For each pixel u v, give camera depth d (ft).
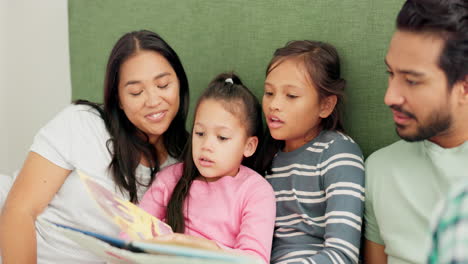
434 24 2.89
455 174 3.22
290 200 4.04
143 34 4.09
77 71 5.56
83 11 5.46
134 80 3.95
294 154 4.10
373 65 4.16
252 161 4.38
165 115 4.06
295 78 3.86
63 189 4.08
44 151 3.98
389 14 4.10
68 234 3.10
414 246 3.41
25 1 6.70
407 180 3.51
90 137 4.08
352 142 4.00
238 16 4.72
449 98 2.98
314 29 4.40
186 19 4.97
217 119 3.90
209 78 4.90
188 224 3.94
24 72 6.82
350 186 3.75
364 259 3.93
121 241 2.77
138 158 4.17
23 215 3.84
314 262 3.52
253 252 3.64
